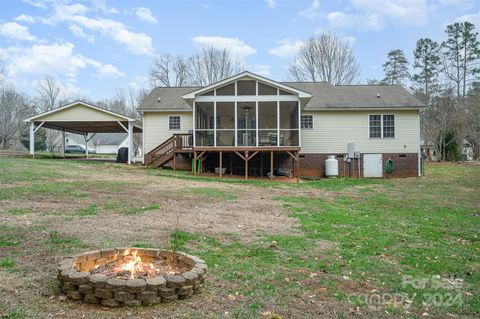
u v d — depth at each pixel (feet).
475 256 19.95
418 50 166.81
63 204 28.07
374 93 75.97
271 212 30.58
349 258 18.42
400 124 70.74
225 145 61.57
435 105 138.10
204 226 23.99
